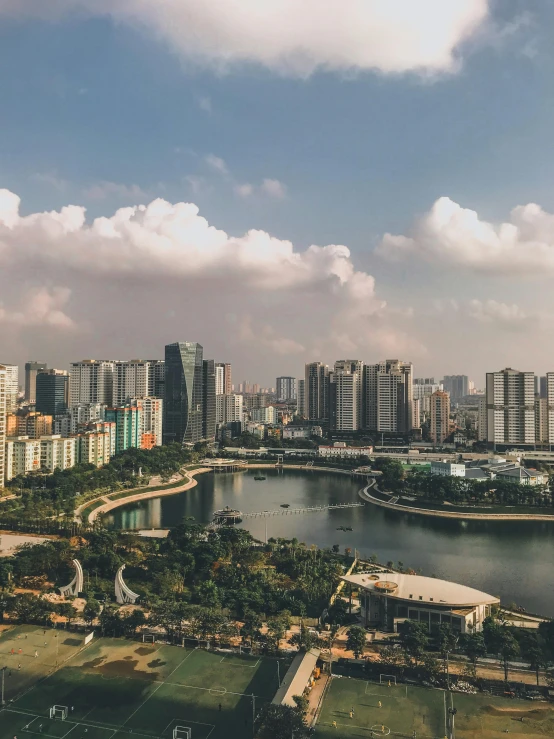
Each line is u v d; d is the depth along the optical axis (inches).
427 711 6796.3
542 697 7126.0
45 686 7313.0
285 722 6215.6
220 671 7746.1
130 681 7460.6
